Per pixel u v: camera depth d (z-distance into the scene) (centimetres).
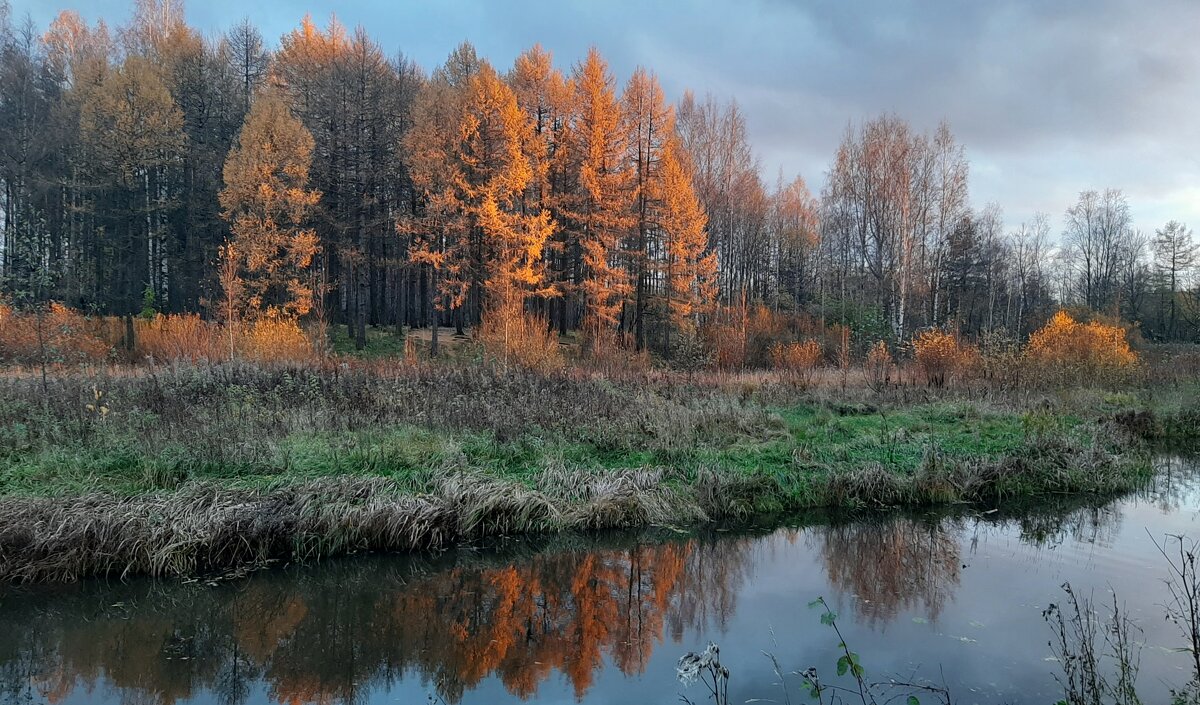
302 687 517
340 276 3114
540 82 2881
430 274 3078
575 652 570
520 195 2559
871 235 3700
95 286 2744
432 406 1130
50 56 3356
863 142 3566
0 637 584
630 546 819
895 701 464
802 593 685
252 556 722
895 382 1788
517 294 2128
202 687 516
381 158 2995
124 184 2720
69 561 658
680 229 2789
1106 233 5431
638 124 2903
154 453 841
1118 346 1834
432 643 589
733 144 3616
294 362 1584
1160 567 733
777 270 4353
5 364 1307
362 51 2836
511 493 857
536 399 1222
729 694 485
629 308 3259
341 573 725
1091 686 422
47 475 786
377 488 824
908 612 629
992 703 459
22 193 2839
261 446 891
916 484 981
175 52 3138
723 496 923
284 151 2548
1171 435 1426
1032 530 874
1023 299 4684
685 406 1345
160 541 684
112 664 547
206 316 2967
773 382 1748
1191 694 441
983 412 1395
